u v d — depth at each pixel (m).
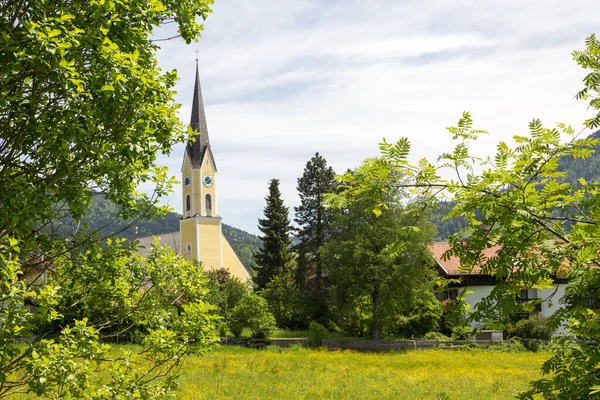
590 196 3.86
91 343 5.66
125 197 6.96
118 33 6.45
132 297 7.52
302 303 50.06
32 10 5.95
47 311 5.45
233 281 53.16
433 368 24.69
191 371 20.80
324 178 60.97
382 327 41.84
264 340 37.81
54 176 6.26
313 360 27.75
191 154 91.69
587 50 4.48
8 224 5.98
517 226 3.66
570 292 3.66
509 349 31.70
